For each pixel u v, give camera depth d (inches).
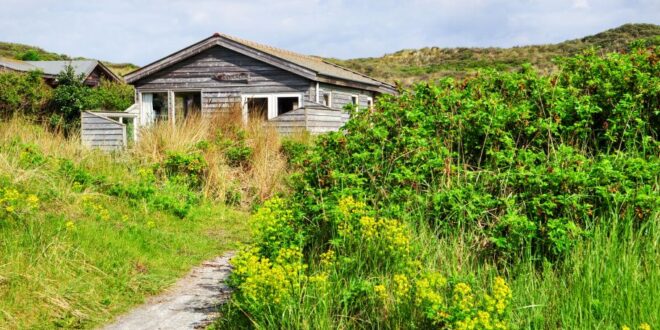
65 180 378.9
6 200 291.0
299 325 179.6
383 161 245.4
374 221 209.8
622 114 239.5
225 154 488.7
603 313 166.4
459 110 261.3
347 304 189.2
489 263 205.5
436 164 231.3
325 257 219.9
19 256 248.7
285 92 791.7
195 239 344.8
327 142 264.2
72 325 217.9
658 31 2481.5
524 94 268.5
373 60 2856.8
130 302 244.1
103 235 299.6
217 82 822.5
